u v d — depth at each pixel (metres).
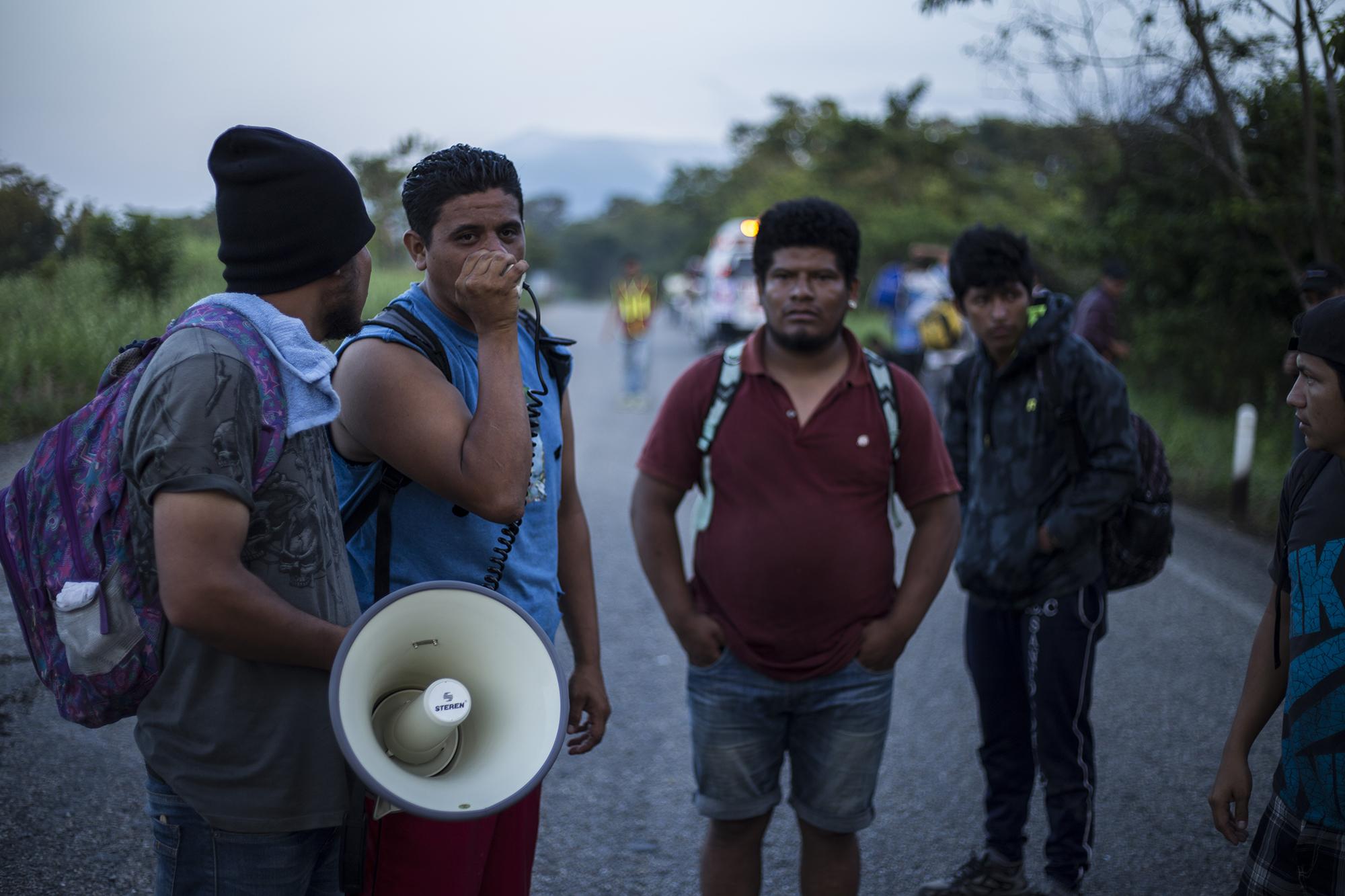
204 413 1.65
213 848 1.78
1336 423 1.95
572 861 3.52
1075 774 3.19
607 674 5.14
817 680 2.72
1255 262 11.47
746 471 2.72
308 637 1.71
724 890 2.86
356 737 1.64
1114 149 11.97
